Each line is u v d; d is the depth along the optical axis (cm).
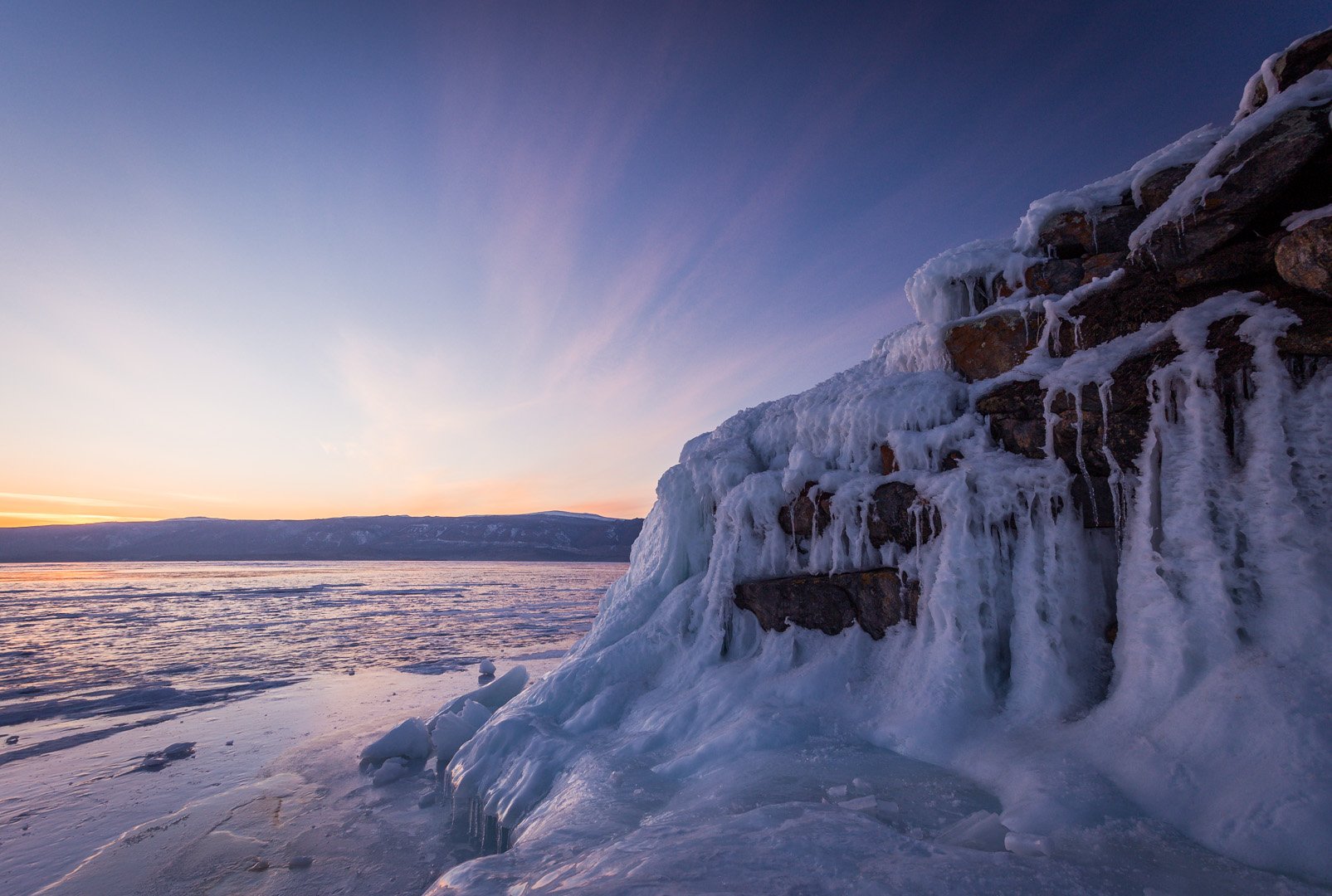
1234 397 396
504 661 1650
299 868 491
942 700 475
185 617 3038
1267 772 296
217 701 1218
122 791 709
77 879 489
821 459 692
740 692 592
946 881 249
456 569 10788
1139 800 325
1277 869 258
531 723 634
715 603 704
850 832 309
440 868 484
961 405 598
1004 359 591
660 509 869
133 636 2303
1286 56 434
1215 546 382
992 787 385
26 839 584
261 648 1972
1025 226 622
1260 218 418
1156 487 425
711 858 285
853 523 613
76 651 1934
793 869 266
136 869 499
